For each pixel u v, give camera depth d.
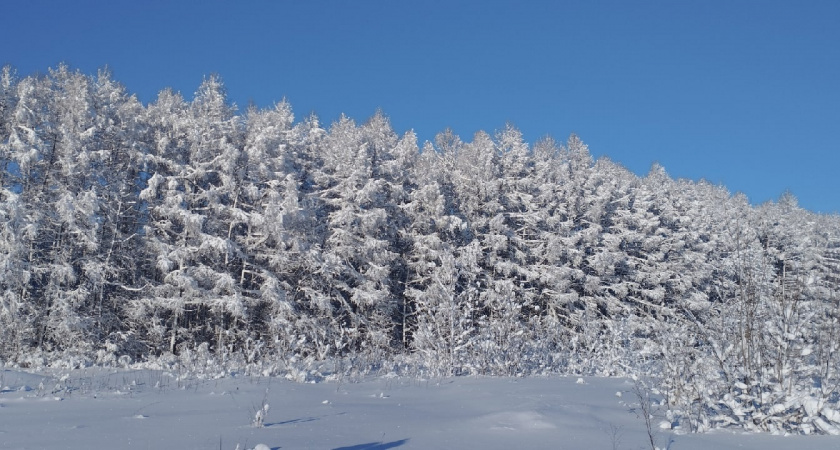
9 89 24.23
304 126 37.34
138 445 6.70
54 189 24.05
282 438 7.19
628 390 13.23
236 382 14.16
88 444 6.77
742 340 9.12
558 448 6.71
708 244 43.91
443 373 17.69
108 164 26.19
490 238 32.47
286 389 13.20
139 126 26.66
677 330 12.02
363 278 28.97
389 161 32.28
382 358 21.62
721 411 8.93
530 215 34.75
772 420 8.28
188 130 28.05
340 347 18.17
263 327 27.67
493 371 18.08
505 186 36.28
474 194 34.59
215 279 25.70
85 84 25.30
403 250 33.12
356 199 29.09
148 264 27.16
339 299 28.94
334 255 28.20
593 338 21.81
